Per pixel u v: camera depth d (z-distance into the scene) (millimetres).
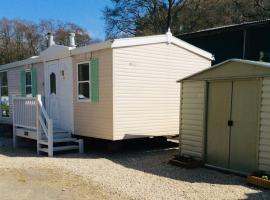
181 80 8352
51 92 11609
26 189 5973
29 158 8891
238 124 7145
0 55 32156
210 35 15180
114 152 9688
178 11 27641
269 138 6473
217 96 7629
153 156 9125
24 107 10438
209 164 7781
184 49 11023
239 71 7023
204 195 5633
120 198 5480
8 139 13055
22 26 33344
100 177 6797
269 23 12906
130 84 9500
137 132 9711
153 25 28234
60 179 6652
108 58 9211
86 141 10680
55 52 11172
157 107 10242
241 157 7074
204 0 27438
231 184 6305
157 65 10219
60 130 10672
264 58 13133
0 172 7203
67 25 35500
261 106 6613
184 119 8391
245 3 25625
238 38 14227
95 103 9695
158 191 5855
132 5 28422
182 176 6902
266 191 5859
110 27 29031
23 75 13367
